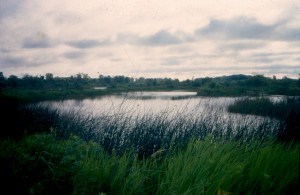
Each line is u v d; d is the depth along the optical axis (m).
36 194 2.61
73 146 3.64
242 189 2.89
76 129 6.58
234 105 12.34
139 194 2.95
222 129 6.30
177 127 6.00
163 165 3.53
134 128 6.09
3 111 8.92
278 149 3.81
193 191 2.70
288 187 2.98
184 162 3.21
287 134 6.13
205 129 6.11
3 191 2.60
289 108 10.16
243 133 6.19
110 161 3.58
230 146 3.76
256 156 3.42
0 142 3.37
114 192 2.97
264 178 2.97
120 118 6.74
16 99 14.77
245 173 3.13
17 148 3.16
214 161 3.09
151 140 5.50
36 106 11.01
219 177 2.85
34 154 3.24
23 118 7.86
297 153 3.43
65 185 2.90
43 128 6.70
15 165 2.87
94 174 3.18
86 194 2.90
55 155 3.22
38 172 2.92
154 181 3.31
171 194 2.69
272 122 7.24
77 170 3.07
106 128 6.23
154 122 6.34
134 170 3.29
